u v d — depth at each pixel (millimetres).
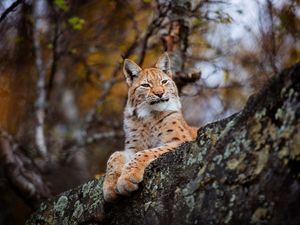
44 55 15023
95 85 14945
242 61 11141
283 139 3416
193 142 4391
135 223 4660
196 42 11852
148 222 4418
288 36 10031
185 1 10805
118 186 4852
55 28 13766
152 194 4586
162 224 4227
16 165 9258
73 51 13023
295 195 3189
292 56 10062
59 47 14219
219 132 4125
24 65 14375
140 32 13250
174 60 10258
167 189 4418
